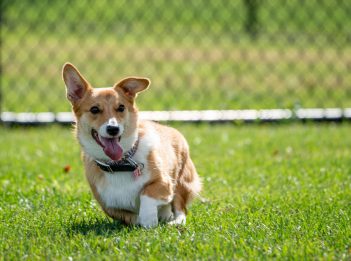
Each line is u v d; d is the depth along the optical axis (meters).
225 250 5.95
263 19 22.11
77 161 10.42
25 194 8.41
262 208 7.61
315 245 6.11
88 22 22.33
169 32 21.72
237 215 7.24
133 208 7.07
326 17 21.06
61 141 12.03
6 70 18.58
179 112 13.56
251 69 18.42
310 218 6.95
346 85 16.73
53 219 7.17
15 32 21.45
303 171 9.45
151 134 7.24
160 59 19.61
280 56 19.23
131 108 7.13
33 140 12.21
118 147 6.85
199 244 6.08
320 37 20.31
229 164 10.00
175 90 16.69
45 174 9.60
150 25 21.62
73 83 7.26
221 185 8.84
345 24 20.73
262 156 10.53
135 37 21.69
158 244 6.13
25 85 17.31
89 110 7.05
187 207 7.88
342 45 19.27
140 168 6.95
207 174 9.42
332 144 11.25
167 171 7.23
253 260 5.75
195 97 15.95
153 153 7.06
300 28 20.75
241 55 19.66
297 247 6.05
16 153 11.05
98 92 7.13
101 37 20.22
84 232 6.73
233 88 16.77
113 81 17.64
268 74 18.00
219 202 8.02
